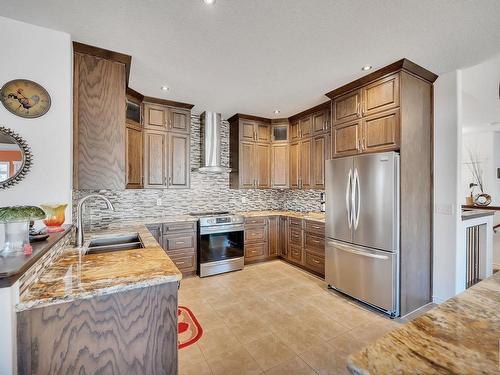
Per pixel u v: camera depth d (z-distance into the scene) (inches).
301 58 88.4
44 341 42.2
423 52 84.8
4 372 37.6
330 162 119.3
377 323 91.6
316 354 75.0
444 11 64.2
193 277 139.0
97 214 127.6
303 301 109.7
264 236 165.0
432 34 74.3
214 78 105.4
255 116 167.2
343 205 112.3
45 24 68.1
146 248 72.4
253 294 117.0
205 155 156.5
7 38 65.7
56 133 69.9
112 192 133.7
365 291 103.0
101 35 73.5
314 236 140.1
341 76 103.3
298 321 93.2
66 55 71.8
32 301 40.2
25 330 40.9
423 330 28.6
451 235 101.3
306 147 157.5
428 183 105.2
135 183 122.2
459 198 100.7
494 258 157.5
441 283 104.2
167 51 83.4
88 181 79.1
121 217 136.6
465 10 63.7
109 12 64.1
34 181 67.4
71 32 71.9
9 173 65.0
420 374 21.7
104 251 80.0
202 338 83.0
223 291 120.4
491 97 134.8
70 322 44.0
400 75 92.4
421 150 101.4
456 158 99.6
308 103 139.8
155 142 133.7
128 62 87.4
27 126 67.0
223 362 71.7
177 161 141.5
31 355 41.3
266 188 173.2
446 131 102.0
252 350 76.9
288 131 172.6
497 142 230.8
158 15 65.5
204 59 89.0
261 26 70.5
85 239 84.5
